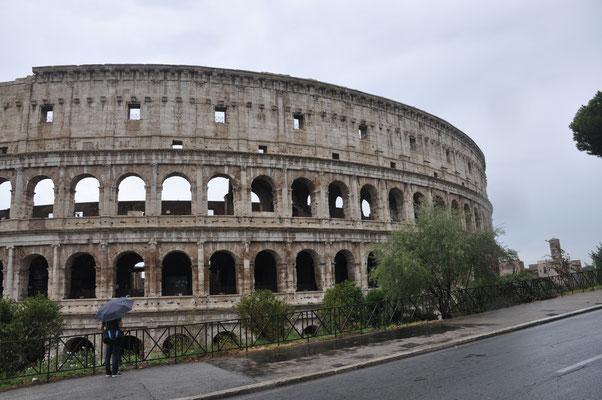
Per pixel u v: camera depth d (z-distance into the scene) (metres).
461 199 86.94
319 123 69.00
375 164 72.94
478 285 53.09
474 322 36.16
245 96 65.12
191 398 18.91
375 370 22.47
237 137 63.38
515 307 45.75
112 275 55.94
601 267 71.62
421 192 77.88
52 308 42.47
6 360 30.55
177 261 67.88
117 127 60.69
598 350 21.66
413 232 51.53
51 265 55.78
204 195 60.03
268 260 71.56
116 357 24.02
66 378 24.19
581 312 36.53
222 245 58.88
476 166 101.50
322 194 66.12
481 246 51.41
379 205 71.38
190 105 62.72
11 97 61.97
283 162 64.19
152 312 54.25
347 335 35.00
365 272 66.56
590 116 66.44
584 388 15.83
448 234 49.72
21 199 58.06
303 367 23.67
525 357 21.66
